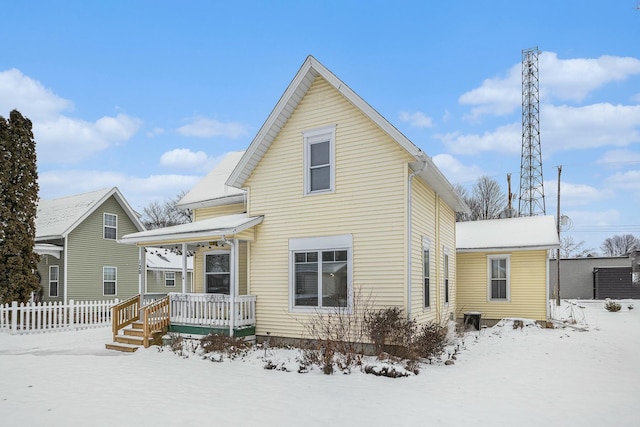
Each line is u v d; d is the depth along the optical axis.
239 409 7.18
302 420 6.65
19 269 19.52
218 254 16.19
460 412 6.98
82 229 25.05
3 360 11.57
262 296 13.38
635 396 7.91
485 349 12.99
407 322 11.00
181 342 12.62
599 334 16.05
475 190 54.59
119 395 8.03
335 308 12.10
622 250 84.50
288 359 10.56
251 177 14.05
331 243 12.42
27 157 20.23
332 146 12.70
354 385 8.67
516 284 19.05
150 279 30.09
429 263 13.87
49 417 6.75
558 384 8.77
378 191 11.91
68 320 19.12
